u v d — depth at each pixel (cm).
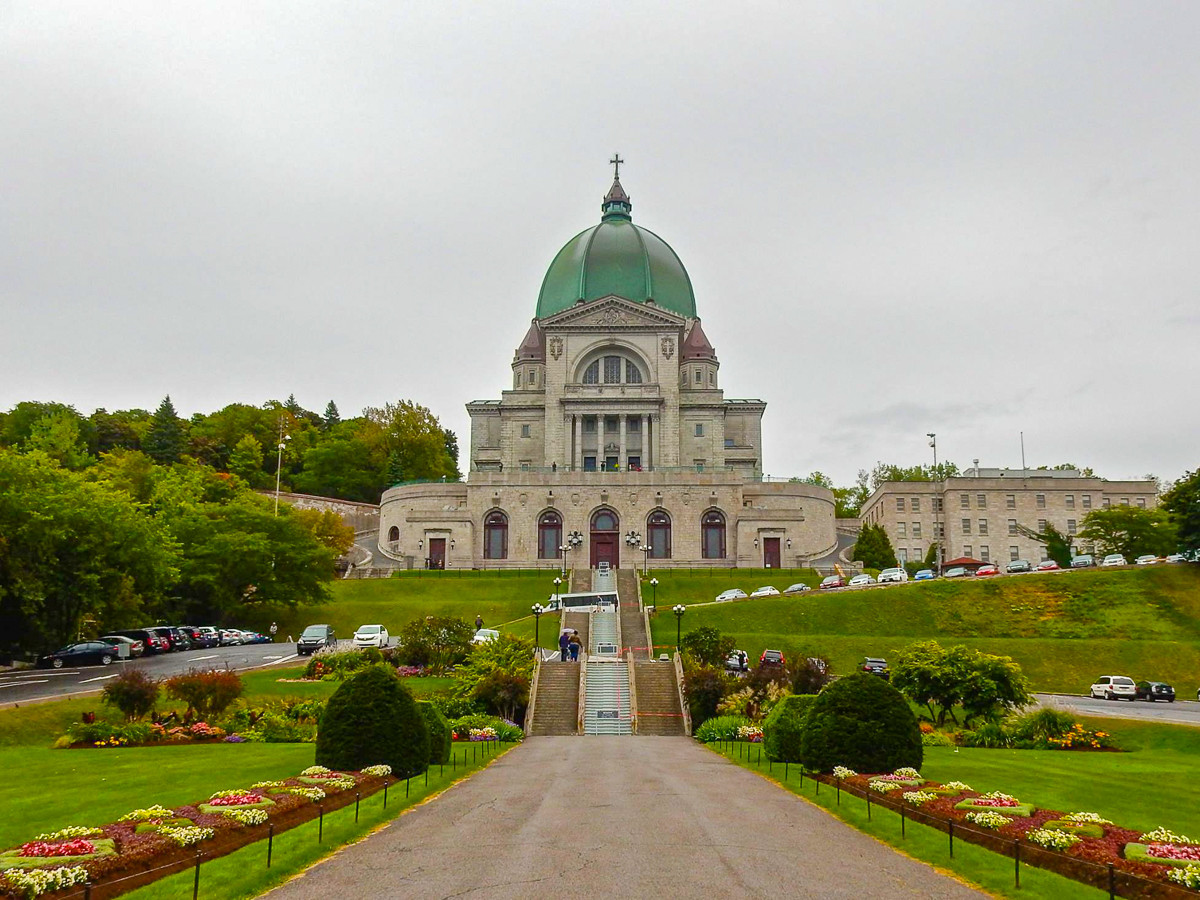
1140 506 14838
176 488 10681
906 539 14950
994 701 5122
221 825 2150
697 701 5562
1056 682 7431
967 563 11775
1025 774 3356
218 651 8006
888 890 1766
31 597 6856
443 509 12488
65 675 6144
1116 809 2692
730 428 14550
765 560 11906
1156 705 6500
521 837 2200
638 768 3625
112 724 4409
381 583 10919
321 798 2547
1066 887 1797
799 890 1756
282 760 3475
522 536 11994
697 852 2053
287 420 19138
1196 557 10044
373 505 16388
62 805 2566
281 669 6544
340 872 1877
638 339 13538
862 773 3089
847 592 9475
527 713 5672
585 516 12012
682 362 14662
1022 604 9369
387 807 2555
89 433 16450
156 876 1814
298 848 2042
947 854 2045
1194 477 10269
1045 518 14738
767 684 5403
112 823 2173
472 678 5766
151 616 8675
